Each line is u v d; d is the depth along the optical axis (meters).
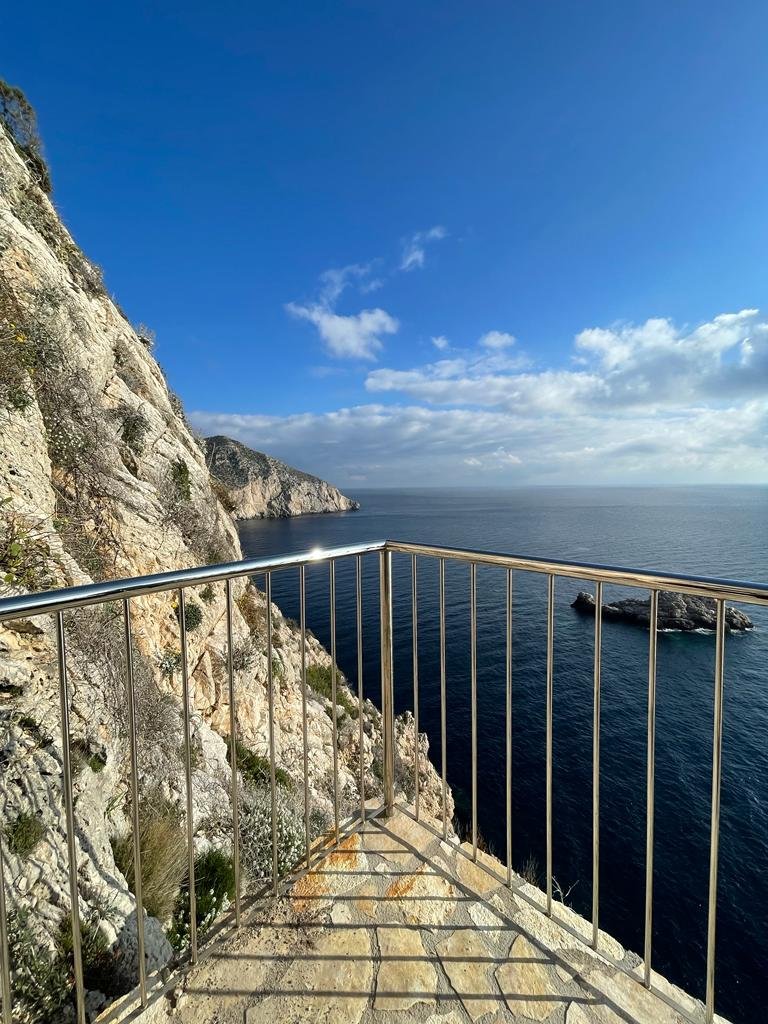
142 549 6.96
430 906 1.99
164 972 1.72
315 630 23.47
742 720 15.99
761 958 8.58
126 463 8.09
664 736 15.03
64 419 6.17
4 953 1.47
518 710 16.50
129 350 10.34
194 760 5.34
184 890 3.21
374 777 10.35
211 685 7.61
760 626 25.33
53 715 3.03
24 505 4.59
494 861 2.24
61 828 2.51
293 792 7.09
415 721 2.47
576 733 15.27
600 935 1.84
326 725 10.71
